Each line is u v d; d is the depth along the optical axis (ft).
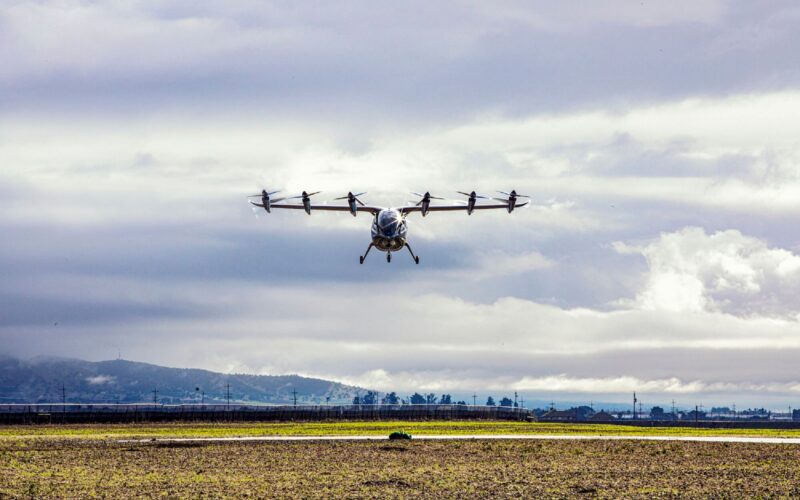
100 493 167.84
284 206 232.32
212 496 163.43
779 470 201.36
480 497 161.89
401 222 214.07
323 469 203.82
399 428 398.62
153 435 325.01
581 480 184.85
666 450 249.34
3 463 217.97
